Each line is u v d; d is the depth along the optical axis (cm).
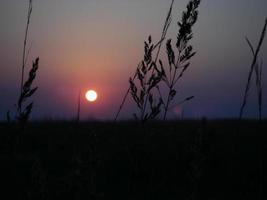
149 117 420
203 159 276
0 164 537
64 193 325
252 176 748
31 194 256
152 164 570
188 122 1247
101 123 1077
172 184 642
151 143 484
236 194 679
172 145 834
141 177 532
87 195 272
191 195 282
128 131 728
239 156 828
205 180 725
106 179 661
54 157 751
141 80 415
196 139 275
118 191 610
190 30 429
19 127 293
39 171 260
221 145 920
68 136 971
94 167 273
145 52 414
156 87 413
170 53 421
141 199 560
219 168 784
